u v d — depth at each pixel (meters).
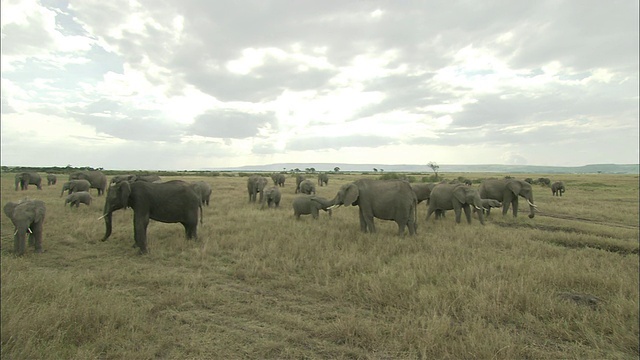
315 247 9.28
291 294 6.35
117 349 4.12
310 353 4.28
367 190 11.96
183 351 4.21
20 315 4.36
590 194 33.44
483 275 6.83
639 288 6.28
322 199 15.00
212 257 8.66
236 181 49.53
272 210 17.75
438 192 15.59
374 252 8.84
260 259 8.58
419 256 8.47
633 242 11.05
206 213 16.31
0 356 3.64
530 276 6.77
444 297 5.71
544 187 48.22
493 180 18.59
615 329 4.71
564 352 4.29
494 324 5.04
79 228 11.52
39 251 9.08
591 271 7.30
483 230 12.46
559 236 11.69
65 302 5.16
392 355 4.19
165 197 9.75
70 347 4.04
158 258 8.66
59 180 46.75
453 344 4.21
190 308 5.61
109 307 5.03
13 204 9.38
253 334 4.75
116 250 9.45
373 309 5.64
